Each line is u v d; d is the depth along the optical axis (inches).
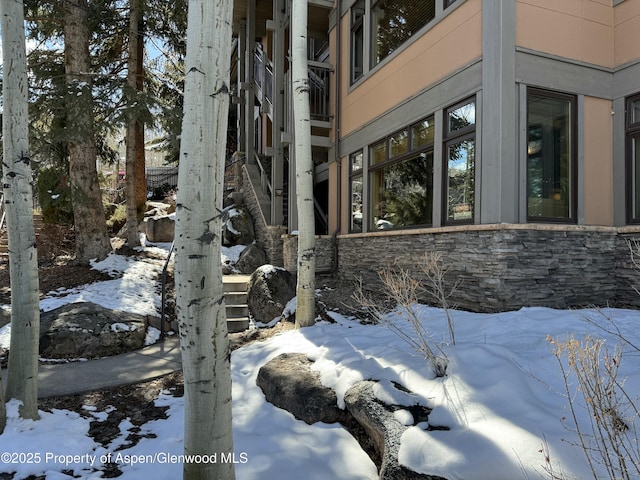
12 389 135.9
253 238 478.0
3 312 247.8
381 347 161.3
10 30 138.3
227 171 694.5
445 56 240.4
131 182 414.9
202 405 79.8
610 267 219.3
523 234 199.3
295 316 249.1
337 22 372.2
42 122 377.1
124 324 240.7
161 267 364.8
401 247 269.4
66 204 418.0
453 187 234.2
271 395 153.3
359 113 338.3
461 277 217.9
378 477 102.9
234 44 635.5
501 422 92.3
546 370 118.8
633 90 222.5
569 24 221.3
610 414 79.3
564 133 222.1
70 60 352.5
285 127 412.5
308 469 107.4
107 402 163.5
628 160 225.8
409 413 105.3
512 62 205.3
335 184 379.6
